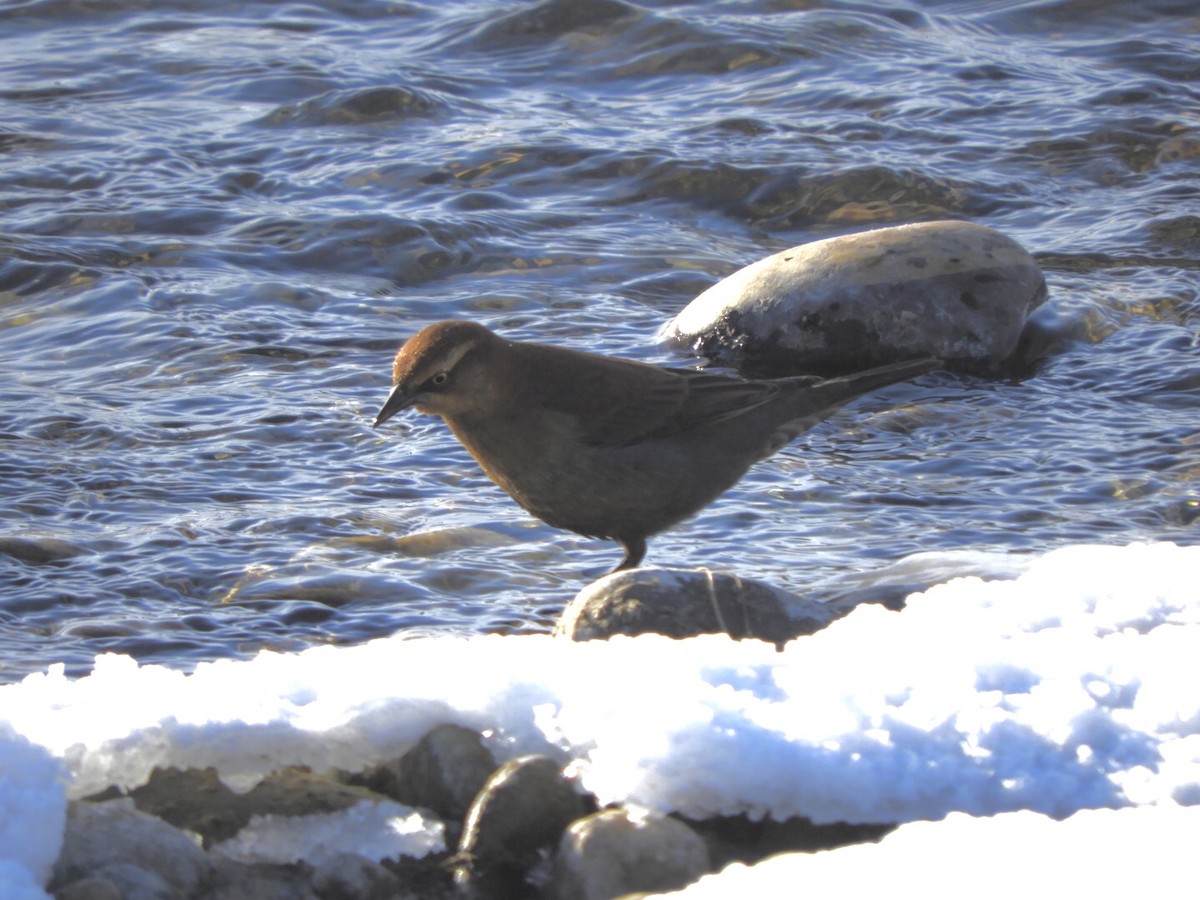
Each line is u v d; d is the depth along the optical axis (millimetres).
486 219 18562
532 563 10477
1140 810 5336
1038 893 4809
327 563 10273
